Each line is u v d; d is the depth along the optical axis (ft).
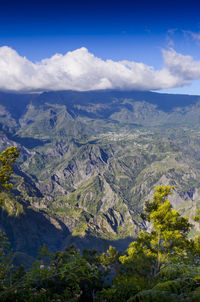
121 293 20.75
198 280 16.47
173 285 15.98
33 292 18.22
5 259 20.85
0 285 18.66
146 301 15.12
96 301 20.94
